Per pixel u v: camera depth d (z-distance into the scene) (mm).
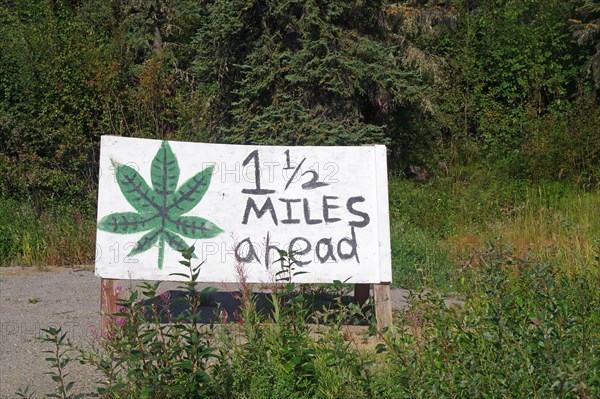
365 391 4734
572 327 4816
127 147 6980
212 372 5195
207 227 6965
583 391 4023
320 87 17547
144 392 4336
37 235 13805
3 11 21625
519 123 21688
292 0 16859
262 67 17203
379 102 19672
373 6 18609
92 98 18047
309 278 6898
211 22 18281
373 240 6973
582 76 22062
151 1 23422
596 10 21469
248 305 5707
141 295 8859
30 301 9312
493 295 5121
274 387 5125
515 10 23250
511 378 4234
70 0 23750
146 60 22156
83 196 17875
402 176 20469
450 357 4734
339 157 7082
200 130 18234
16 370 6164
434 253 12086
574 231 10992
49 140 18156
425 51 21547
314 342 5520
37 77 18359
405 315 5895
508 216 16062
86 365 6203
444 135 22109
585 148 19172
